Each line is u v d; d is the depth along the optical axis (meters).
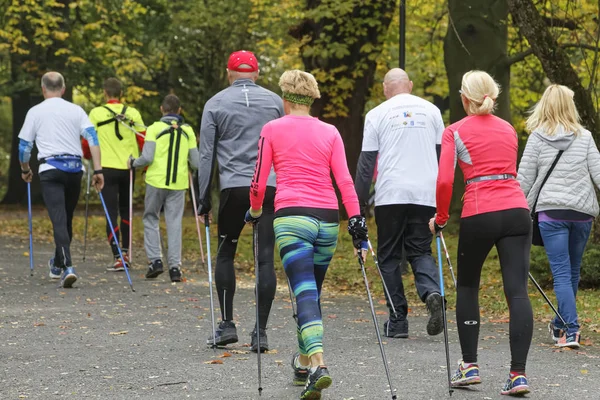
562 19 19.94
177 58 45.84
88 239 28.16
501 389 8.60
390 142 11.73
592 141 11.25
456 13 27.05
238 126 10.60
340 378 9.02
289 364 9.73
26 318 12.91
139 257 22.66
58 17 36.28
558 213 11.16
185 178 17.67
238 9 40.97
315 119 8.44
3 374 9.20
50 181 16.23
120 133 18.69
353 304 15.41
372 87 33.94
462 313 8.60
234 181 10.47
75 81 44.50
